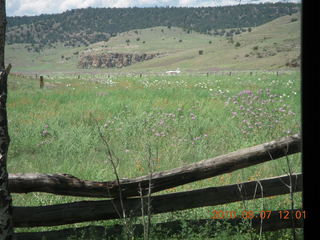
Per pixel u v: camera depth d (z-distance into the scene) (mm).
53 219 3799
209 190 3967
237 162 3783
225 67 114938
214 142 8930
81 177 6543
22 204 5098
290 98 14695
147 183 3820
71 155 8102
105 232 3883
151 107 14133
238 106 12953
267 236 3916
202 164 3820
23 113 13289
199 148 8289
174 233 3967
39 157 8008
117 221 4352
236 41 170875
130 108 13852
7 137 3182
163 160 7492
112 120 11258
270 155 3719
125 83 32844
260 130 9414
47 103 15773
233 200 3973
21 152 8484
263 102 12781
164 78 42250
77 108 14078
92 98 17281
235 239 3783
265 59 112625
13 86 25594
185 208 3938
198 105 14555
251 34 179125
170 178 3812
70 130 10125
